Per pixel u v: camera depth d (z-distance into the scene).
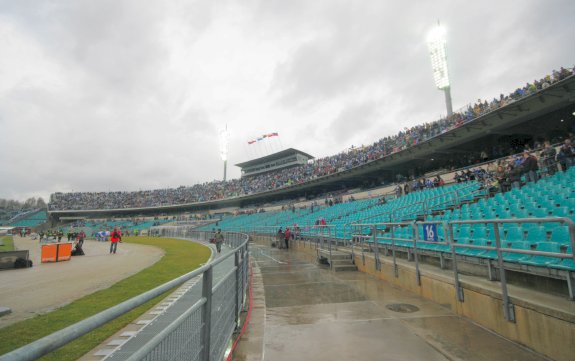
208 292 3.37
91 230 64.88
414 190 25.06
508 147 23.66
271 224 37.84
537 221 4.20
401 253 10.53
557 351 3.88
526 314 4.38
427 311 6.18
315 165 53.12
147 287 10.57
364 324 5.55
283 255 18.17
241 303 6.59
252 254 18.94
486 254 6.61
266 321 5.95
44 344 1.20
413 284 7.81
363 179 42.16
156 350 2.07
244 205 65.12
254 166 76.69
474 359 4.06
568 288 4.67
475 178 19.80
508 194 12.66
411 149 30.09
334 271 11.51
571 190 10.27
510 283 5.93
